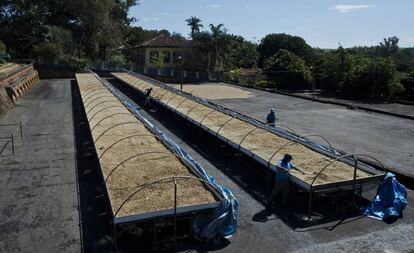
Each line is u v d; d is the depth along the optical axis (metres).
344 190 14.63
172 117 31.17
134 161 15.99
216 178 17.89
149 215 11.67
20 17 73.19
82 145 22.78
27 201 15.13
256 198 15.77
